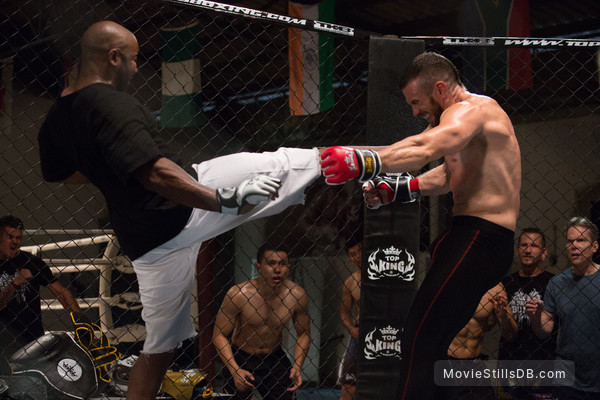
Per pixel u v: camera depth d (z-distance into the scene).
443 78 2.02
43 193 5.77
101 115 1.75
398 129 2.53
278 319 3.46
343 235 5.06
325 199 5.25
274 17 2.53
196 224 1.89
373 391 2.45
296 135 6.59
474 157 1.95
